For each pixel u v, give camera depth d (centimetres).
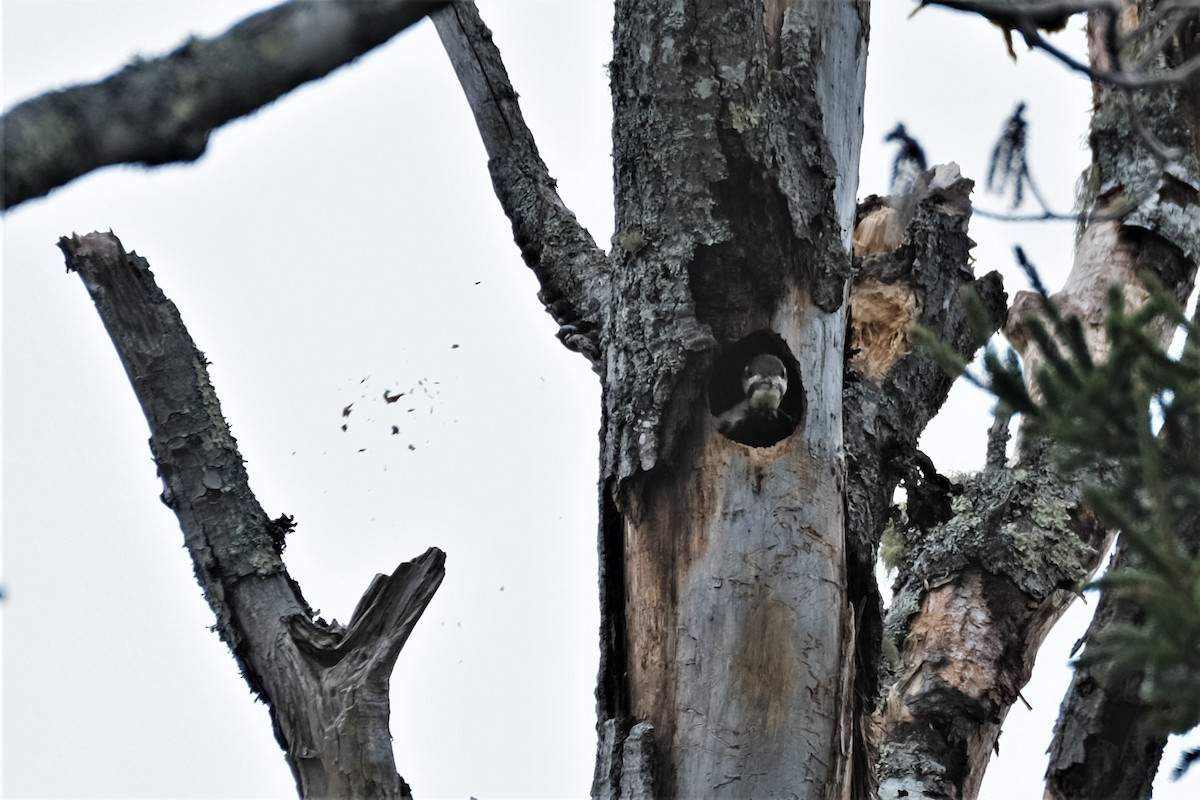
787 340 1051
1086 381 739
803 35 1114
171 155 525
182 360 1106
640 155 1077
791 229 1059
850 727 1005
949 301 1327
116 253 1117
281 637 1027
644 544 1023
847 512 1074
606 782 981
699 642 995
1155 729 700
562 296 1293
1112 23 685
